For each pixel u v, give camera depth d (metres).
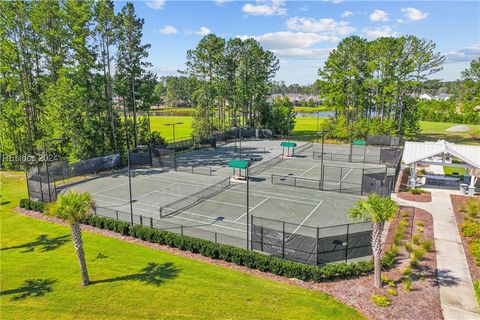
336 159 52.22
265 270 19.06
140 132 59.91
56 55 46.16
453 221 25.81
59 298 16.91
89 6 46.00
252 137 76.31
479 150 34.25
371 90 71.88
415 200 30.98
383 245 21.83
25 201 30.86
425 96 170.62
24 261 20.94
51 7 45.06
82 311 15.83
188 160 53.25
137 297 16.77
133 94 54.03
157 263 20.22
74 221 17.22
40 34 46.03
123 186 38.47
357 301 16.02
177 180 40.91
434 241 22.33
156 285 17.78
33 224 27.16
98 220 26.03
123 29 51.69
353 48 66.69
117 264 20.22
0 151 49.50
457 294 16.45
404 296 16.30
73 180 41.25
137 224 25.52
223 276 18.58
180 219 27.41
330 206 30.33
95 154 47.28
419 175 40.41
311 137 76.88
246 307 15.74
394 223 25.55
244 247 21.67
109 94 51.47
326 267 18.25
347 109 73.25
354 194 33.94
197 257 20.95
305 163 49.59
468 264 19.38
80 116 44.72
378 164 48.47
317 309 15.47
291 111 82.06
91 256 21.33
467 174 35.62
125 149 52.66
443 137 71.12
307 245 19.08
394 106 69.88
